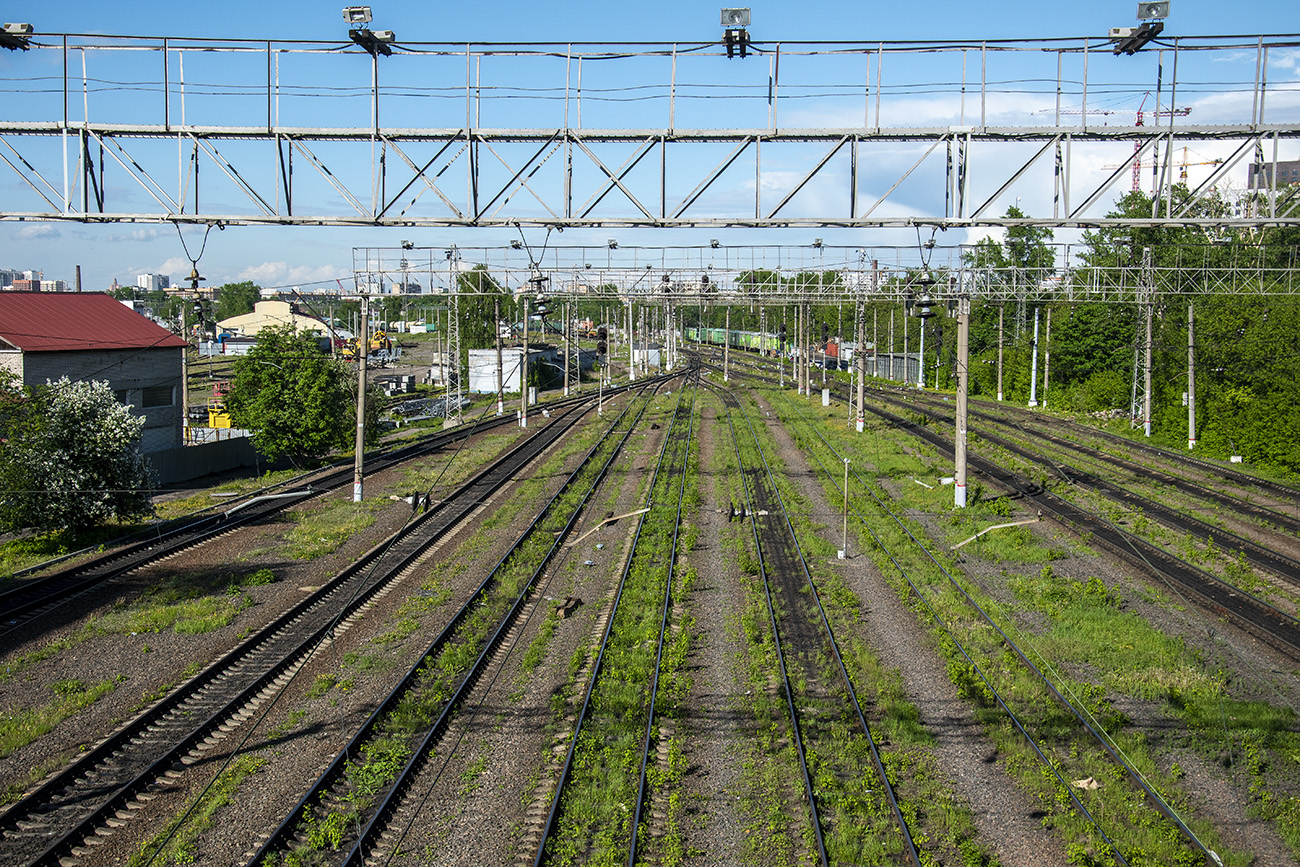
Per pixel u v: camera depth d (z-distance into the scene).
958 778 12.70
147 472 27.69
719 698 15.38
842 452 43.06
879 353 101.25
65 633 18.02
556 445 47.03
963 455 30.62
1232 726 14.41
